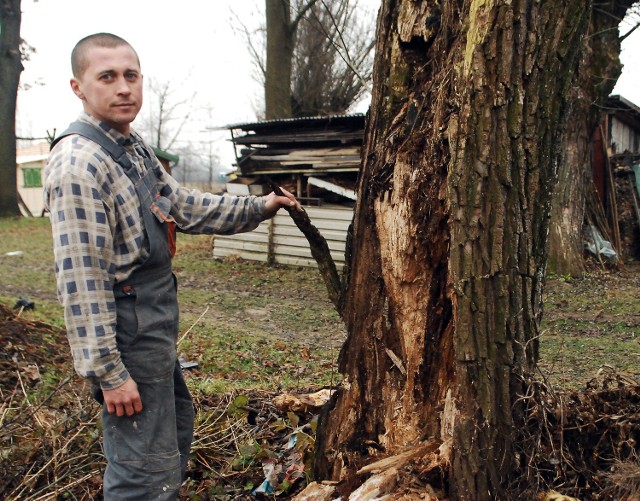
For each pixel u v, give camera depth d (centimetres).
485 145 225
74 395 411
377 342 271
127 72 228
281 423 374
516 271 232
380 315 269
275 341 738
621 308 872
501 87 223
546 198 237
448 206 242
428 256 254
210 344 700
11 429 344
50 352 552
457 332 235
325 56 2136
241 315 901
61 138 227
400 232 257
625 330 748
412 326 261
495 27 220
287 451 340
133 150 240
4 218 2158
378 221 266
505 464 236
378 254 268
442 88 243
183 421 274
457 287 233
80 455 315
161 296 238
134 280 232
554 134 233
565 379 508
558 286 1039
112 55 225
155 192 243
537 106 226
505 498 235
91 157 219
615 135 1492
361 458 267
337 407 282
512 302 232
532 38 221
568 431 255
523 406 240
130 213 228
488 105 224
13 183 2209
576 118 1116
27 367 488
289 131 1304
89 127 228
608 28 1057
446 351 256
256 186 1300
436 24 254
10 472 308
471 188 228
